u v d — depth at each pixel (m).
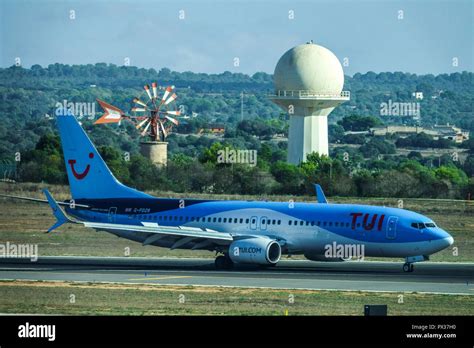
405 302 190.75
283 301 191.12
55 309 181.62
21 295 199.25
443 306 186.12
